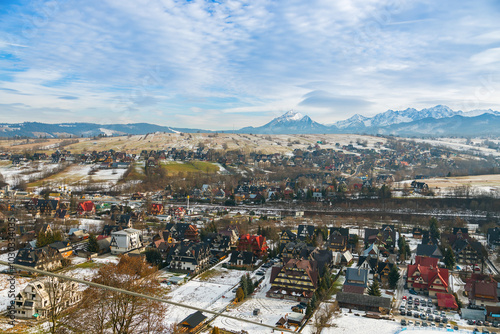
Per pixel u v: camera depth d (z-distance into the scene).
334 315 105.81
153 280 96.56
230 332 92.56
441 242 182.25
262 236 178.00
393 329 96.88
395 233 190.88
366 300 111.62
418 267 130.00
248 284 121.25
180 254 145.75
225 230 191.00
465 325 99.94
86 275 131.75
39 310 98.62
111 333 81.50
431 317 104.31
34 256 133.75
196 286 127.38
